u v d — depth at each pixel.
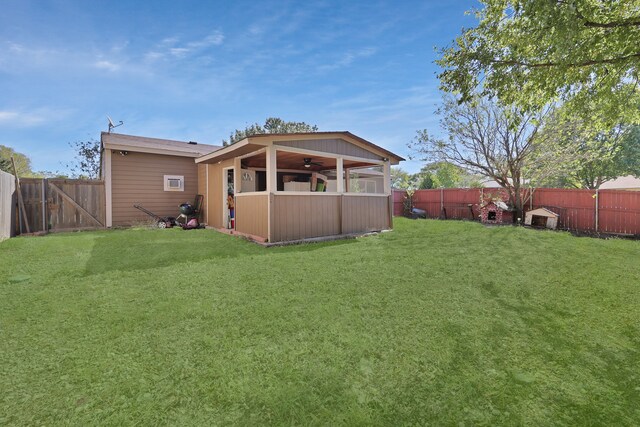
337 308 2.97
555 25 3.11
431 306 3.05
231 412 1.60
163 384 1.81
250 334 2.44
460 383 1.85
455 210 13.70
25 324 2.58
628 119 4.55
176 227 10.27
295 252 5.70
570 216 9.94
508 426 1.52
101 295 3.28
